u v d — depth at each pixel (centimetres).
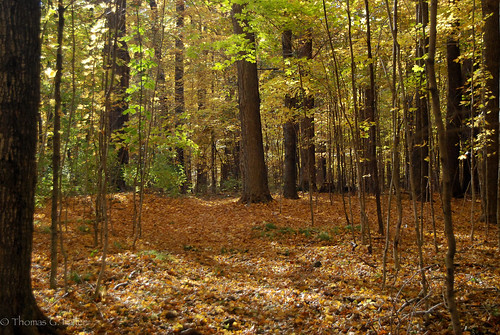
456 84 1245
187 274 619
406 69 756
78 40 648
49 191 956
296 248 826
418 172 1359
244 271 680
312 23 868
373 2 783
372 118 742
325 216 1146
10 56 314
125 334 397
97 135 785
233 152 2448
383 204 1339
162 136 914
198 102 2009
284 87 996
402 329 415
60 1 468
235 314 478
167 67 1917
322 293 545
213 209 1324
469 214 1118
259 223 1060
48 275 555
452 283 302
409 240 827
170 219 1153
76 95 754
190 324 427
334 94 898
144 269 604
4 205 313
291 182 1504
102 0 575
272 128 1906
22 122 319
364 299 507
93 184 916
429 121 650
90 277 555
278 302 516
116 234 896
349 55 788
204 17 1672
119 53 1242
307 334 428
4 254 315
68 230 870
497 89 792
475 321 409
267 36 969
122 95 756
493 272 561
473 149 792
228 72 1952
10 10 316
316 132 1623
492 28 814
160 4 1346
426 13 722
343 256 729
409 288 535
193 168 2656
